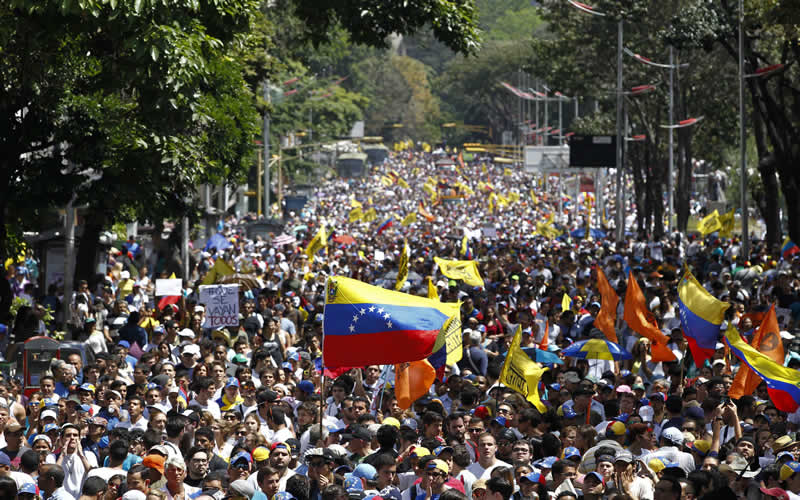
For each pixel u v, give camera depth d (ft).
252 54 380.78
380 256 468.75
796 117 406.41
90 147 253.03
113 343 232.32
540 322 241.14
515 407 155.53
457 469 120.88
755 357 148.46
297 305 276.82
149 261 432.25
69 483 130.21
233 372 187.93
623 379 171.32
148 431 130.21
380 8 302.25
